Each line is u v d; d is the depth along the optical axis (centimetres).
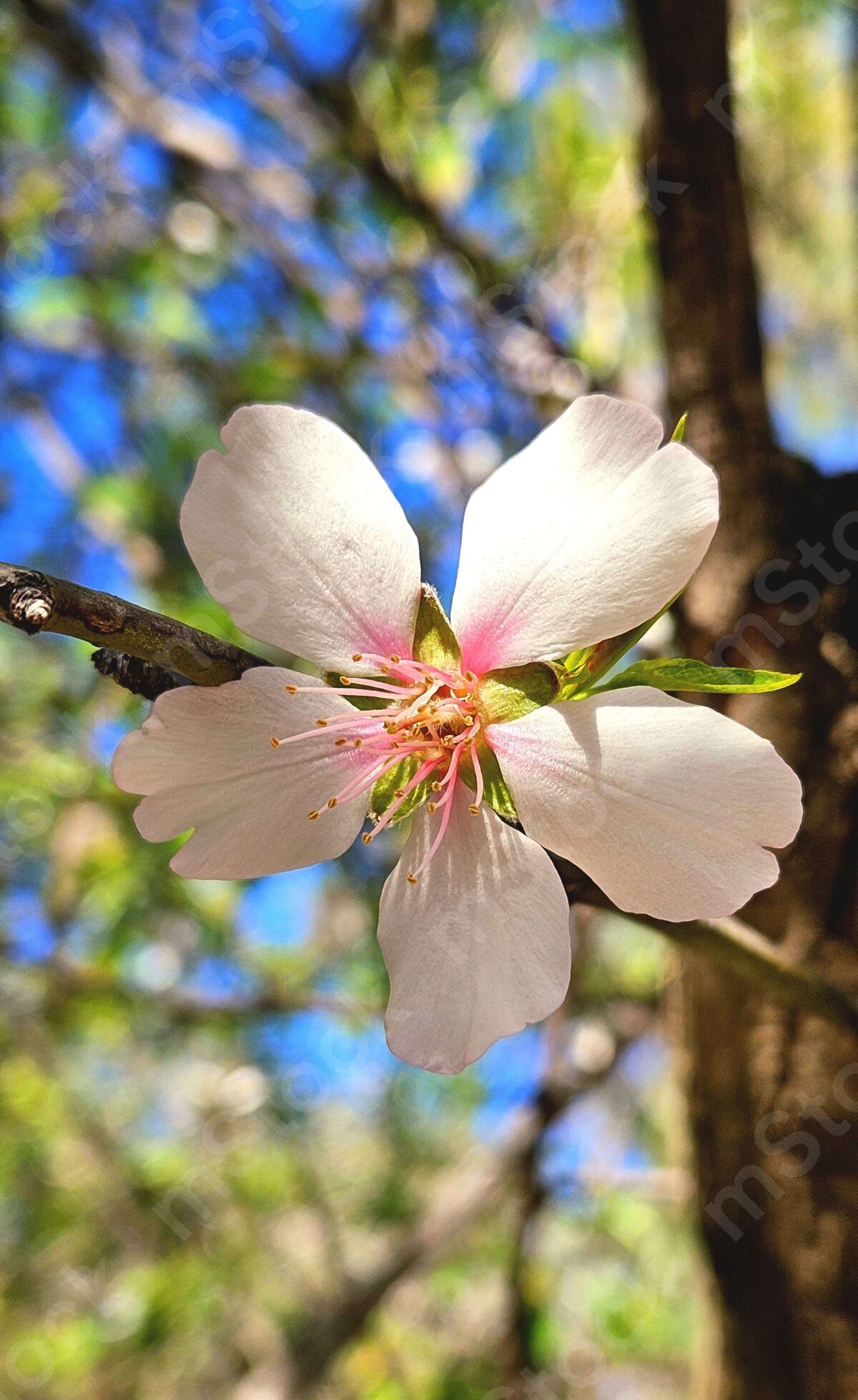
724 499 15
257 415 9
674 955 15
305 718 9
